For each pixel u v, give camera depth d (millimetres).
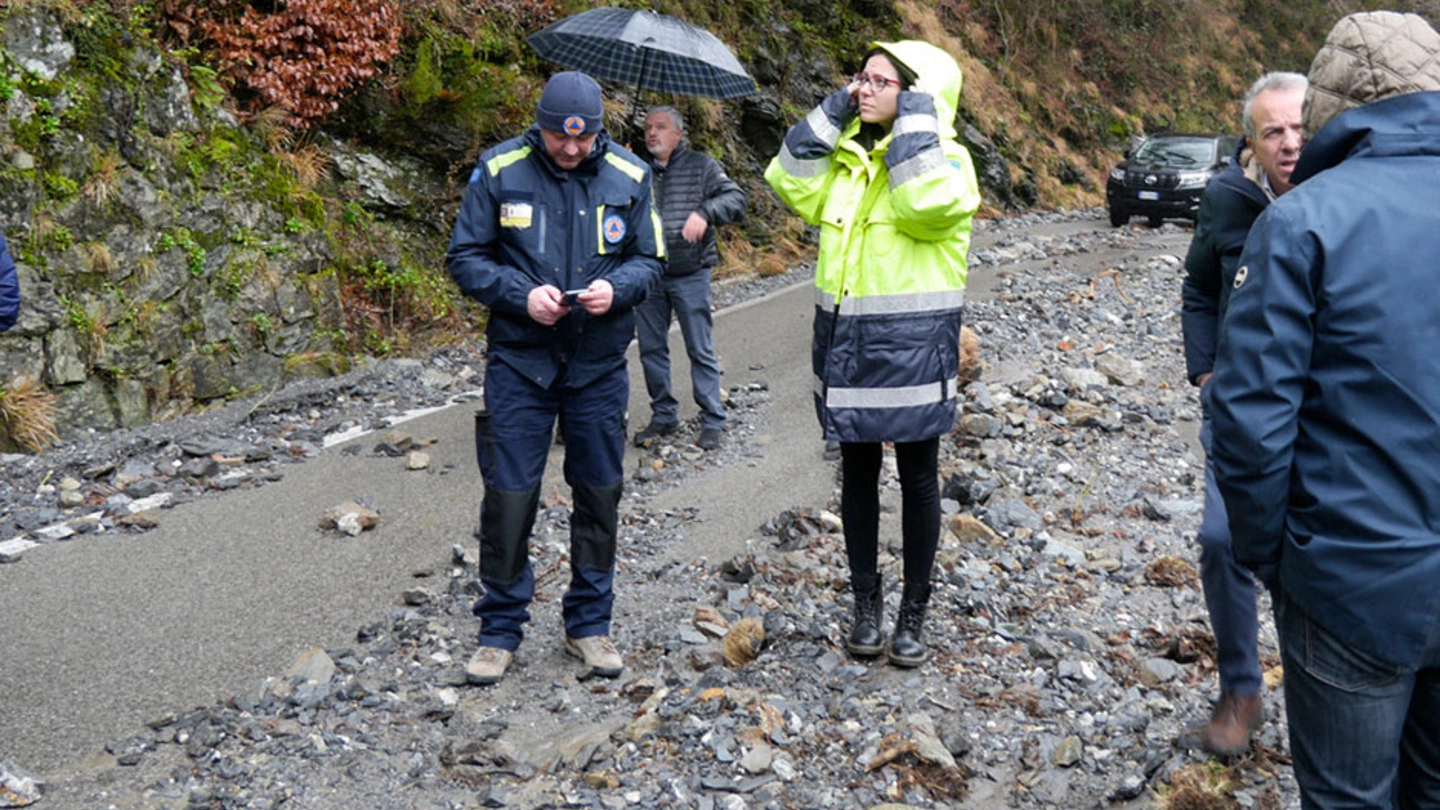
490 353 3873
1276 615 2453
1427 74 2273
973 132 21109
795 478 6184
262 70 8984
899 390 3730
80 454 6289
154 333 7164
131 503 5648
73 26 7168
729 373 8438
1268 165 3215
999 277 12656
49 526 5320
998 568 4980
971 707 3818
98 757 3434
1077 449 6664
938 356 3754
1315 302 2229
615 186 3848
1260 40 35844
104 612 4418
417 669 4035
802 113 15711
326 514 5402
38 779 3285
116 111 7277
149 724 3607
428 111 10195
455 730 3652
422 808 3229
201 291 7527
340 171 9531
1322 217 2217
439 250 10031
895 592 4613
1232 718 3492
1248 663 3467
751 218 14039
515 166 3783
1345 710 2301
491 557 3904
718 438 6652
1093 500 5914
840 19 17828
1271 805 3312
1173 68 31219
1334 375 2223
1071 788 3418
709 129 13977
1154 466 6504
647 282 3877
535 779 3377
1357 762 2320
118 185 7145
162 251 7328
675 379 8156
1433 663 2254
